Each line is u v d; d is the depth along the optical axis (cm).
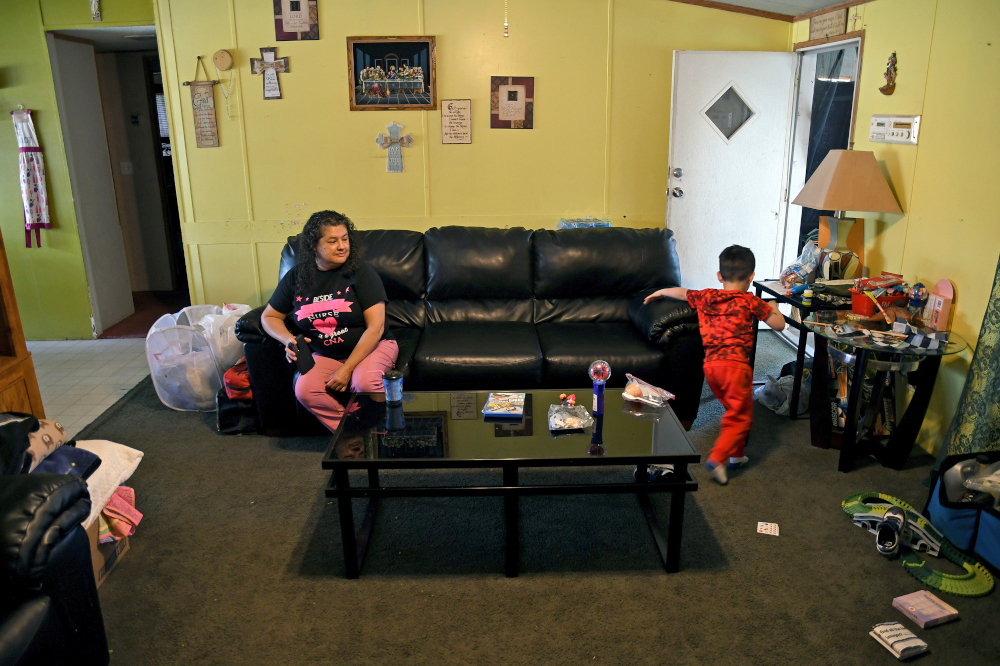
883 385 299
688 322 299
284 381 311
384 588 215
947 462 232
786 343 445
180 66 416
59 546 161
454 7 408
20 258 465
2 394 252
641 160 439
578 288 354
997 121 261
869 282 304
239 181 434
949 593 211
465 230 359
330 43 411
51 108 440
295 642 193
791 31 426
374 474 251
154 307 552
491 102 422
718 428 326
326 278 290
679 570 222
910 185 313
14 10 425
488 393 266
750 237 448
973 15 272
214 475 286
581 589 214
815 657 186
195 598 211
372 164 431
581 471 282
